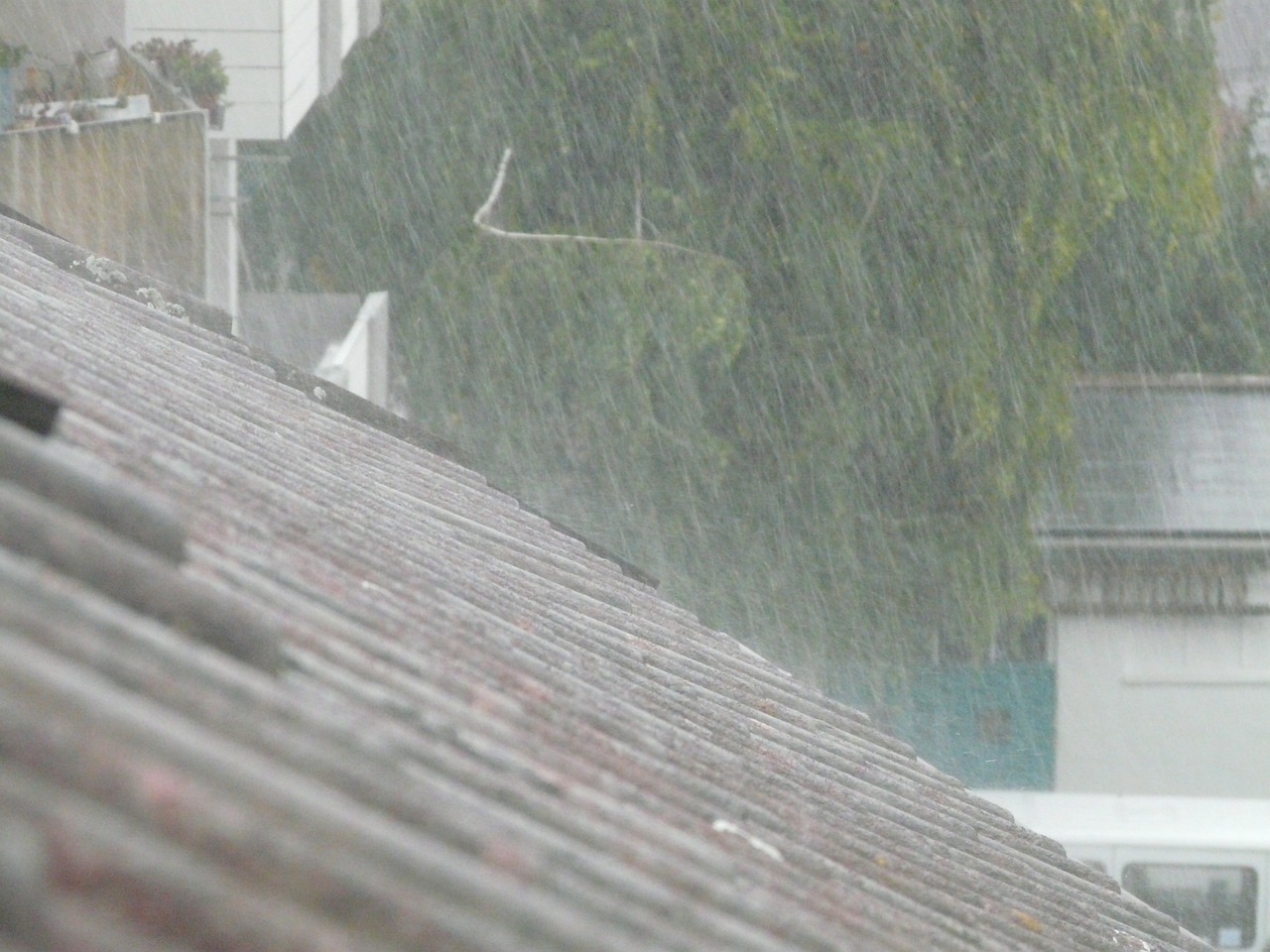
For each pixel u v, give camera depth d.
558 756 8.89
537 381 57.81
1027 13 56.97
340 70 56.56
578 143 62.94
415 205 66.50
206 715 5.78
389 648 8.93
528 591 14.09
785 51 59.03
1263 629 63.88
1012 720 63.41
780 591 59.03
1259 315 75.19
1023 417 58.84
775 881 8.88
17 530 6.24
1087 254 69.62
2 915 3.68
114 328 15.29
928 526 59.75
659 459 57.69
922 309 58.75
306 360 52.97
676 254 58.00
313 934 4.51
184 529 7.07
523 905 5.52
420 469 16.78
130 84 37.50
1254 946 48.03
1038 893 13.45
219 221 41.00
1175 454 67.06
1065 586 63.81
